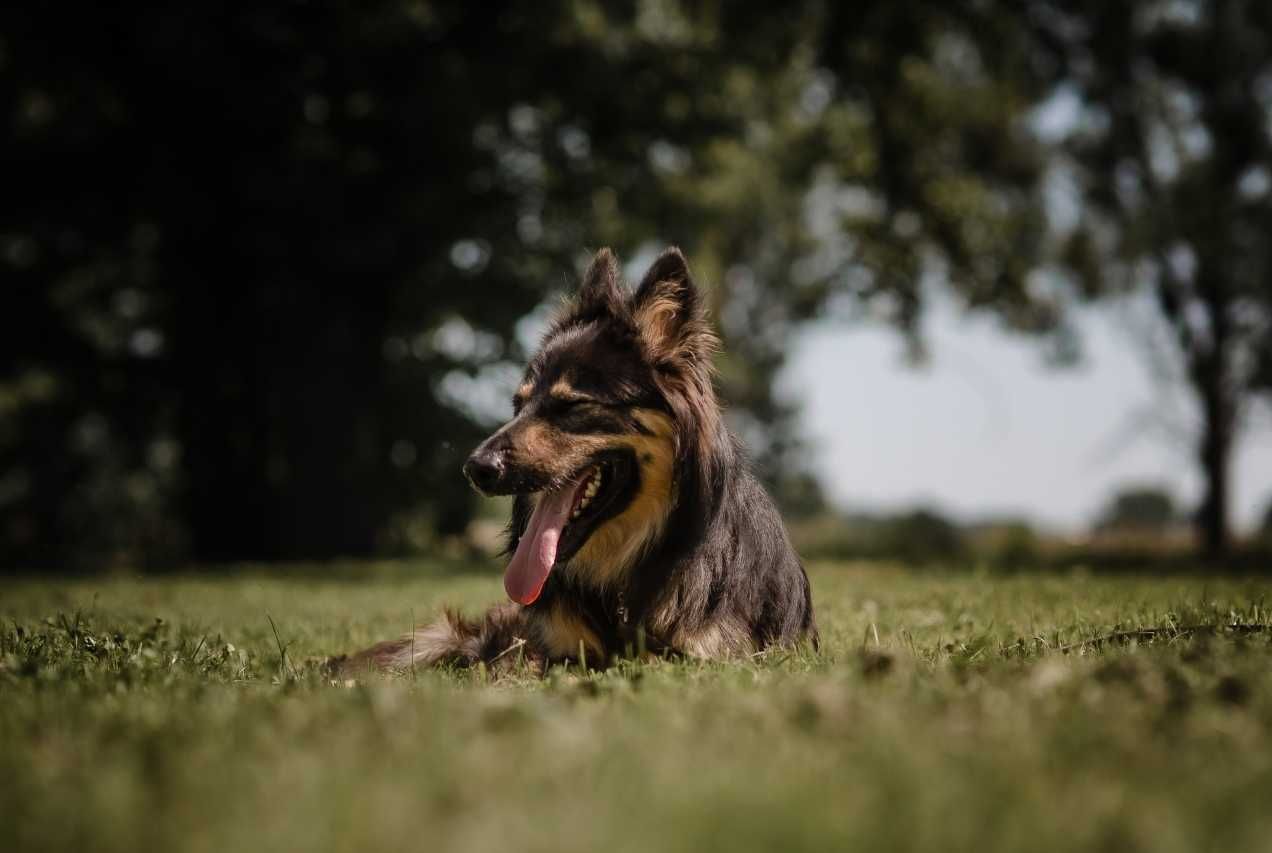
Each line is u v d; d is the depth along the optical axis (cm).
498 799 247
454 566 1789
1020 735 302
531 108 2095
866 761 276
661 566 562
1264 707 337
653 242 2375
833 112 2397
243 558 2162
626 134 2114
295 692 414
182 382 2236
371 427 2400
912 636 613
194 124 2042
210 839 228
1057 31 2458
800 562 666
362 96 2005
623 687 405
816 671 455
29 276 2298
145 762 291
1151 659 436
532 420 562
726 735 308
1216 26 2711
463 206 2128
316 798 250
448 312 2378
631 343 575
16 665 477
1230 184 2848
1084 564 1658
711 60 2116
